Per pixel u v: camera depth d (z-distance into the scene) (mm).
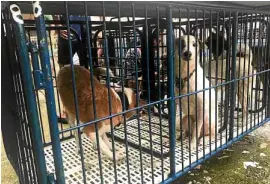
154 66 2100
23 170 1165
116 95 1481
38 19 772
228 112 1731
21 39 772
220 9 1398
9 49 948
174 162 1346
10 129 1265
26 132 979
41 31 782
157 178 1334
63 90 1453
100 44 2418
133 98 1599
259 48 1949
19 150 1170
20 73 851
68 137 1968
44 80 821
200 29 2012
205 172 1690
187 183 1570
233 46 1609
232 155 1905
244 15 1785
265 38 1966
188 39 1468
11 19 787
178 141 1782
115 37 2416
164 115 2141
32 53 795
